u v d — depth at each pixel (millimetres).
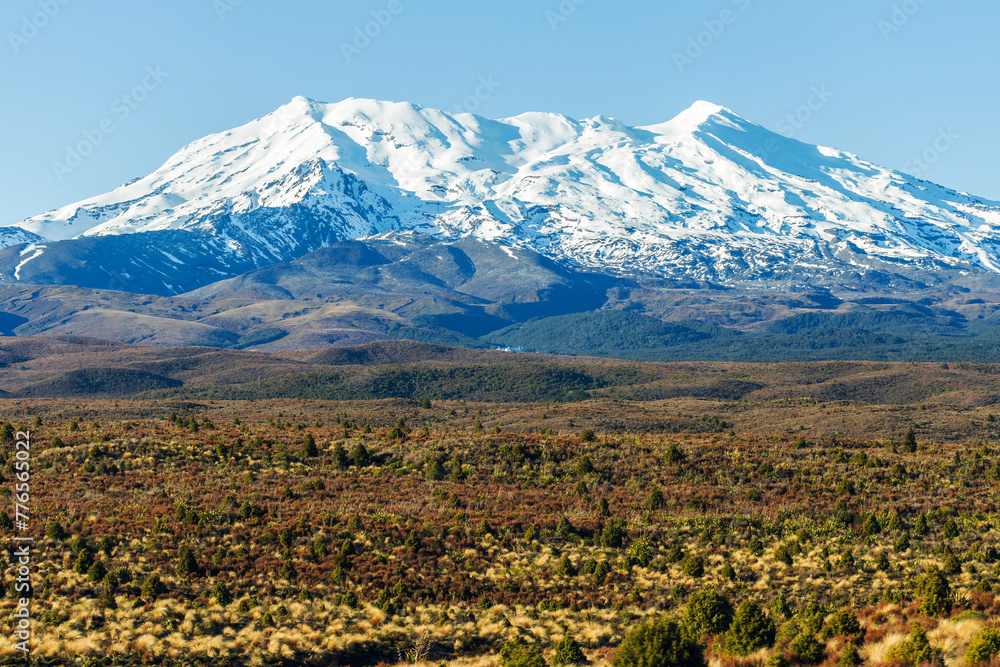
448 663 42781
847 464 86312
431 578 54844
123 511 65375
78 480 76250
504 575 56062
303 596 50688
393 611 49969
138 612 47375
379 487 78250
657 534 63844
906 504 71312
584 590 54000
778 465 85875
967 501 72000
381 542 60031
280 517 65375
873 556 57188
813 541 61688
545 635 46469
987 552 55625
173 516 64375
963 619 39156
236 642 44594
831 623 39344
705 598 41562
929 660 33406
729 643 38625
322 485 76500
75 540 55750
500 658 40750
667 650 35969
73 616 46281
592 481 81500
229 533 60719
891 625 40656
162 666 42312
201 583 52188
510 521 66000
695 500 72938
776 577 54625
